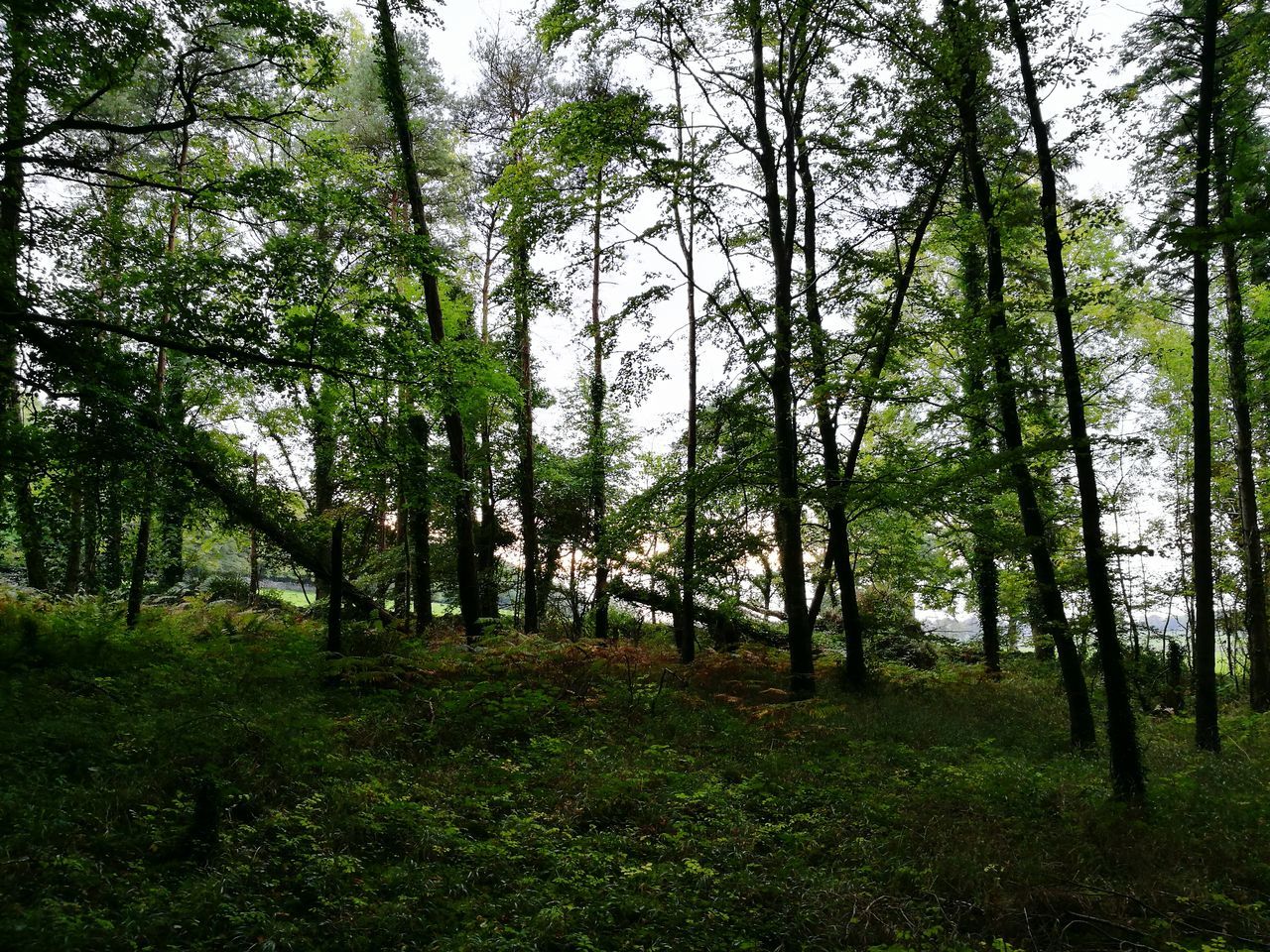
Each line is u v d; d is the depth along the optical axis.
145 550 13.53
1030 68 8.73
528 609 18.81
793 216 13.55
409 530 18.42
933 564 19.02
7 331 9.12
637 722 10.05
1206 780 8.79
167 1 9.39
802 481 14.58
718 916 5.11
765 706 11.06
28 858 4.66
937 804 7.35
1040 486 11.55
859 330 13.54
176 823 5.59
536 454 23.44
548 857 5.80
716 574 16.25
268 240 10.91
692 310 16.77
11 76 9.05
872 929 5.11
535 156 13.80
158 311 11.13
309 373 11.92
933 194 13.74
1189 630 19.98
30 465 9.88
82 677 8.60
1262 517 17.66
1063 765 9.30
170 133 15.05
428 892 5.06
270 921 4.44
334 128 19.78
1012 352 10.46
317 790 6.54
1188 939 5.19
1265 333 13.52
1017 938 5.17
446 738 8.59
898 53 11.87
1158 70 11.38
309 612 17.20
